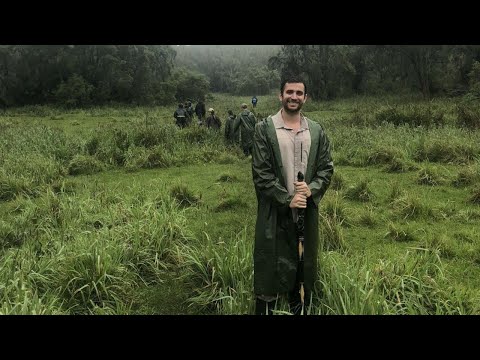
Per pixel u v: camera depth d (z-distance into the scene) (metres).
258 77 72.81
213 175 9.59
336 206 6.28
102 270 4.23
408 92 39.09
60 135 12.27
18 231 5.73
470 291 3.89
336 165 10.16
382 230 5.84
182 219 5.76
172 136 12.62
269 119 3.29
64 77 44.00
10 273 4.14
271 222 3.25
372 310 3.40
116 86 44.66
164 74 53.09
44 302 3.99
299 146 3.22
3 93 42.25
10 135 13.70
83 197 6.95
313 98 42.34
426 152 9.95
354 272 3.78
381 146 10.16
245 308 3.67
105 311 3.85
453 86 34.09
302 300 3.34
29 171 9.21
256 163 3.22
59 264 4.43
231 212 6.70
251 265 4.12
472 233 5.59
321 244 4.50
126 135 11.82
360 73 44.53
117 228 5.38
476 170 8.00
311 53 42.16
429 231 5.75
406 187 7.91
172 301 4.14
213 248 4.51
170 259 4.96
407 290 3.82
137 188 7.76
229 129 12.66
